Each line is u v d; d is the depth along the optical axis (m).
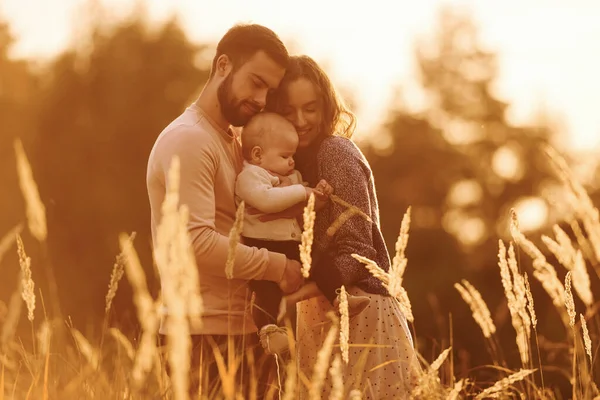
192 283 2.98
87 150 51.38
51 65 57.78
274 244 6.37
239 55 6.29
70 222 49.66
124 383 4.82
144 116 52.56
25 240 35.00
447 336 34.19
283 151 6.58
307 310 6.55
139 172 51.91
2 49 57.38
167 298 2.95
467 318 43.53
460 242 69.56
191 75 55.47
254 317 6.22
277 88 6.71
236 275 5.91
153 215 6.11
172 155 5.92
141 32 55.84
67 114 53.41
